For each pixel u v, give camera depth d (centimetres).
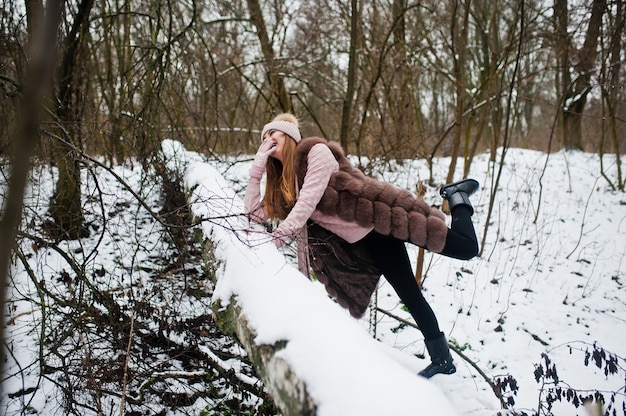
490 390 298
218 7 755
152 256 409
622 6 646
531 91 1320
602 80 684
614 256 506
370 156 668
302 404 117
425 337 243
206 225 285
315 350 125
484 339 365
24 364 269
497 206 651
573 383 311
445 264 480
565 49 668
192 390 272
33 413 245
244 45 848
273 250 222
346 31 786
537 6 782
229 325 192
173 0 551
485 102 649
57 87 366
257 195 265
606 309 409
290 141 256
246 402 265
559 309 405
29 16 277
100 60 694
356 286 265
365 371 115
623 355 343
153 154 424
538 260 466
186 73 503
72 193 389
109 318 288
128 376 259
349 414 102
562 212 630
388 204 239
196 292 340
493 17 682
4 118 239
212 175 384
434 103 1052
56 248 263
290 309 151
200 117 553
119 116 468
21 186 92
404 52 706
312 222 257
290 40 922
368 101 621
